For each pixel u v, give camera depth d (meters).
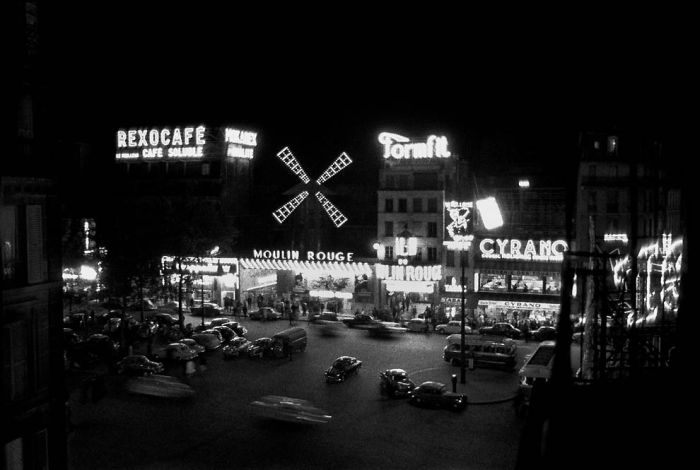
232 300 83.31
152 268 65.56
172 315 78.38
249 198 95.38
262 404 43.84
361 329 72.62
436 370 54.62
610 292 30.38
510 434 39.47
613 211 67.12
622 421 14.32
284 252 83.12
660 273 38.00
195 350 58.47
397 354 60.59
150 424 40.81
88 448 36.41
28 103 28.38
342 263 80.75
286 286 87.94
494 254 74.88
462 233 74.50
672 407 14.35
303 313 81.25
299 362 57.81
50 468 28.38
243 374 53.50
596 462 12.92
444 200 77.19
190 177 90.50
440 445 37.53
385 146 79.50
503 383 50.84
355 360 53.94
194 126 90.56
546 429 14.30
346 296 82.25
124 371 52.53
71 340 59.59
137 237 64.81
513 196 77.56
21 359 26.94
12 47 27.53
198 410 43.81
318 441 38.12
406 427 40.69
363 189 91.06
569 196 18.88
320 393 48.09
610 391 16.33
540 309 71.44
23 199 27.36
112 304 79.06
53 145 29.59
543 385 16.70
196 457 35.34
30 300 27.50
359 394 47.97
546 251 72.75
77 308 82.12
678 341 14.60
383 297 79.75
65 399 29.58
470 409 44.56
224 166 89.62
